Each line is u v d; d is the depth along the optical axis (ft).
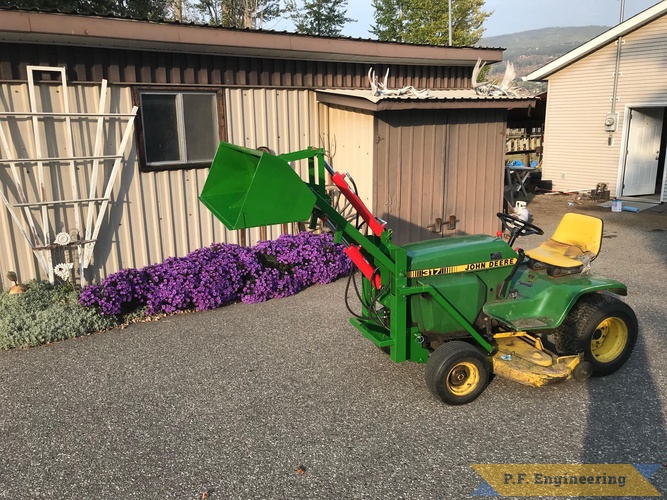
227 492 10.51
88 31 19.54
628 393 14.02
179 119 22.97
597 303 14.52
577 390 14.26
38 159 19.42
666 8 40.96
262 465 11.32
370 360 16.31
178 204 23.56
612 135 47.01
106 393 14.51
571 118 50.08
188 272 20.97
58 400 14.17
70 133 20.03
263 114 25.27
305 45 24.97
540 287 14.65
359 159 26.08
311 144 27.30
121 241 22.30
